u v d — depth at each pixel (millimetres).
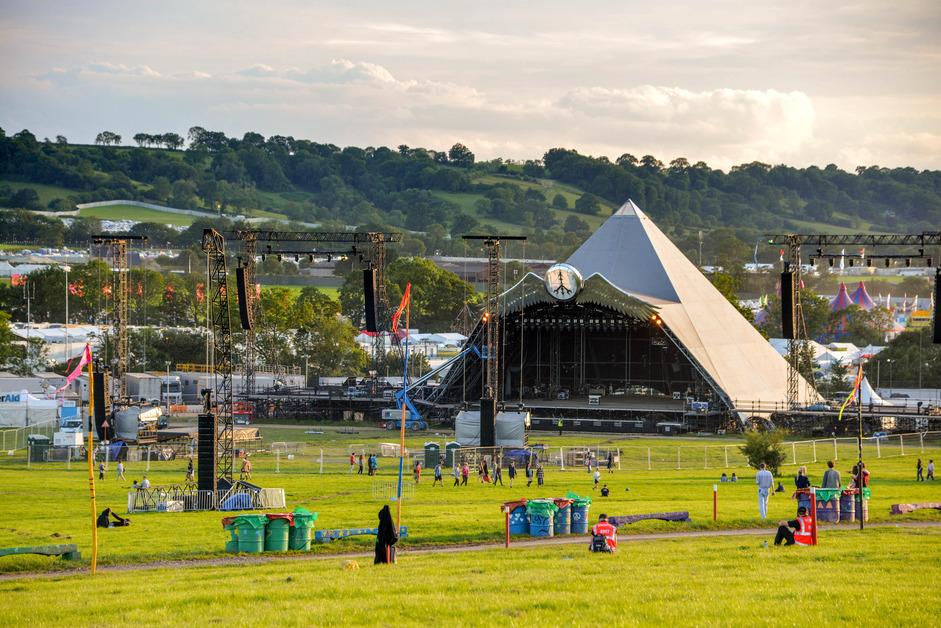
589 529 68812
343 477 115625
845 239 178125
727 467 128000
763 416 171625
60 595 47531
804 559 54375
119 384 172250
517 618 39969
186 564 59188
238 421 185875
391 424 181250
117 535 71500
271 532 62844
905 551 57000
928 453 137875
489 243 166875
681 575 49188
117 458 141500
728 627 38594
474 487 105625
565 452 135000
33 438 145500
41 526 77375
